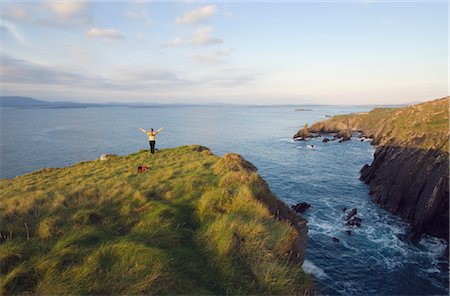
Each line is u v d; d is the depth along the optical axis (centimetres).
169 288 495
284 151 8788
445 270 2434
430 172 3528
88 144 10519
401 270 2420
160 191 1156
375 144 9588
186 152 2709
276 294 543
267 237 711
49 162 7456
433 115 5303
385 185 4125
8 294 474
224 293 530
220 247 657
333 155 8000
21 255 583
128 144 10594
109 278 503
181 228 771
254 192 1075
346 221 3397
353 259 2578
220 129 16438
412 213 3478
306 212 3703
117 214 875
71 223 789
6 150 9138
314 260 2548
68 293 465
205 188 1182
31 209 925
